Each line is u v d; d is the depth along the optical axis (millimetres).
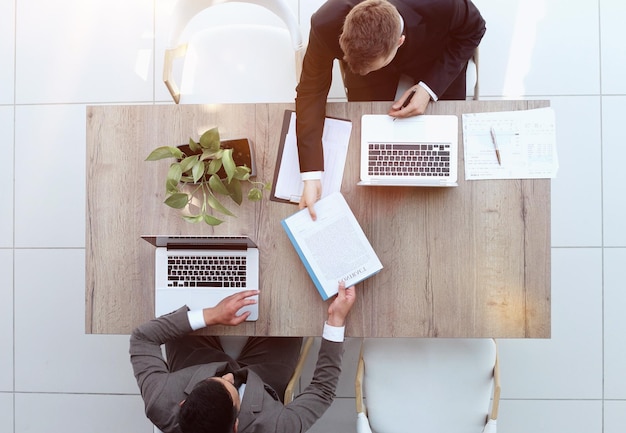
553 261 2221
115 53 2328
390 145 1586
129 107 1647
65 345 2320
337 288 1559
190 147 1547
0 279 2344
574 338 2205
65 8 2340
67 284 2326
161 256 1606
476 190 1576
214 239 1535
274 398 1593
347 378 2230
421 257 1584
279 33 2041
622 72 2219
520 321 1555
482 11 2246
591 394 2195
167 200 1506
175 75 2311
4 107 2357
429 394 1636
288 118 1624
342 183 1605
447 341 1645
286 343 1821
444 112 1591
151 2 2318
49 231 2334
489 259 1568
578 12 2227
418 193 1593
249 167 1599
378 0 1323
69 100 2336
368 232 1598
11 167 2352
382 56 1329
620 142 2213
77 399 2312
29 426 2320
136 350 1547
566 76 2223
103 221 1638
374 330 1586
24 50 2352
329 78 1566
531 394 2213
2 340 2338
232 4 2275
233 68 2021
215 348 1818
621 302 2199
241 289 1604
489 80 2244
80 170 2332
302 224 1574
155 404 1480
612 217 2209
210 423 1289
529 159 1564
